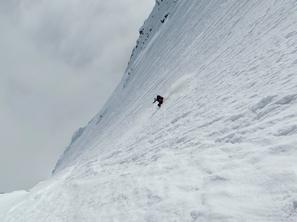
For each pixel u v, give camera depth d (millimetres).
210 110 12164
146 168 11117
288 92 8555
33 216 15867
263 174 6145
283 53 11328
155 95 31688
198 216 6156
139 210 8320
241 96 11000
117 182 11930
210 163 8109
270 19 15781
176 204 7137
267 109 8641
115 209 9555
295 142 6465
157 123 17516
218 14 31328
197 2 56562
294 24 12680
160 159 11008
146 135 16922
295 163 5891
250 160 6969
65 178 22016
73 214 11938
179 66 31469
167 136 13461
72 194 15109
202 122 11508
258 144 7398
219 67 17094
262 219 5121
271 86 9734
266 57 12312
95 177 15516
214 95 13547
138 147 15672
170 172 9344
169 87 26609
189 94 17828
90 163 20484
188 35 42688
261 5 19234
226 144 8617
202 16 41812
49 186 22672
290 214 4887
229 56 17188
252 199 5699
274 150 6707
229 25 23547
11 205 26219
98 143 40750
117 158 16672
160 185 8867
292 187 5359
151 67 61594
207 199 6508
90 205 11617
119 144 21562
